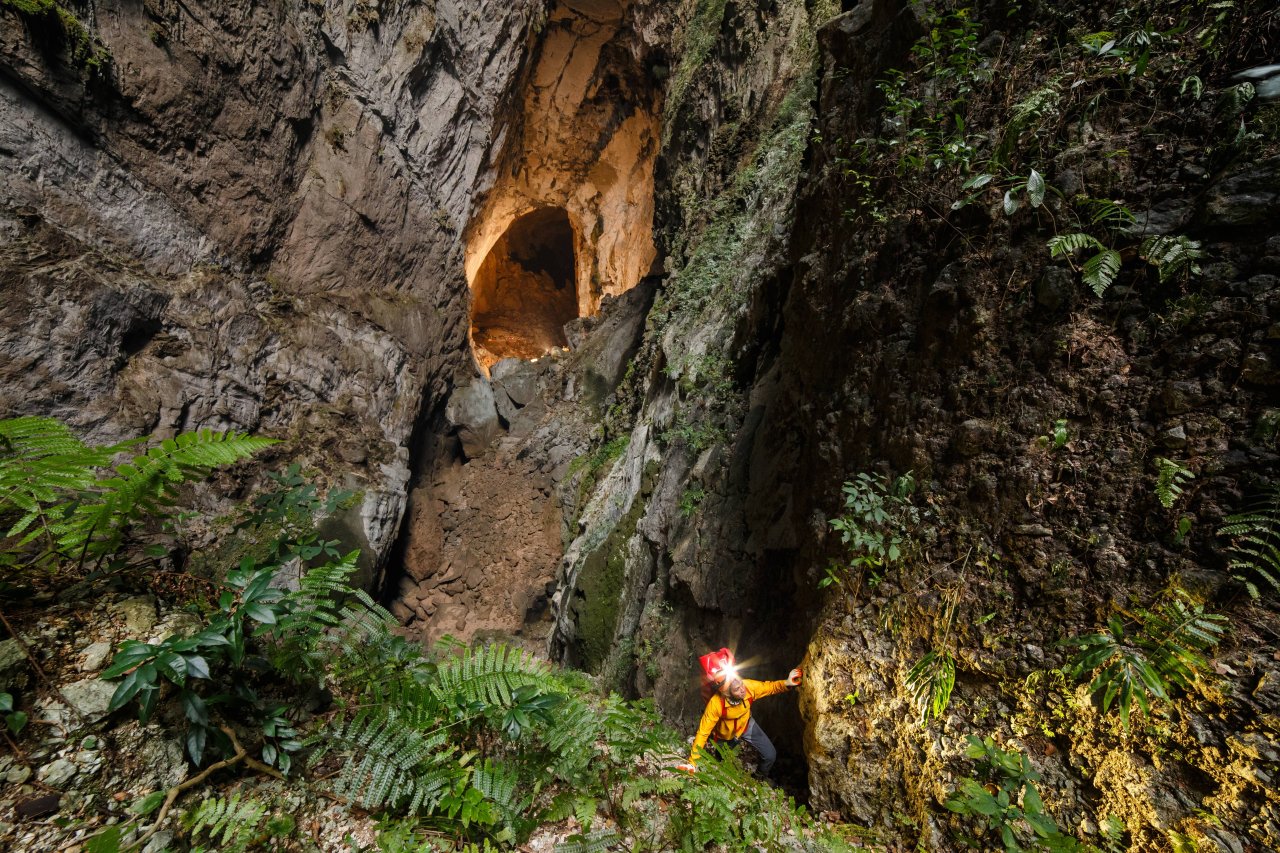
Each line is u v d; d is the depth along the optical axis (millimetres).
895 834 2682
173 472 2066
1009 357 2764
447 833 1812
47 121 6531
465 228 15180
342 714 1978
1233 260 2141
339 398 10594
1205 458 2086
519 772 2129
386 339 11828
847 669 3094
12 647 1638
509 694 2201
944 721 2619
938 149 3252
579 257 22406
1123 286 2422
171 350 7883
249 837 1536
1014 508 2605
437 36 12383
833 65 5043
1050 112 2715
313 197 10477
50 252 6535
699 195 12898
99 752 1566
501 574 12844
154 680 1505
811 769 3064
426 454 14430
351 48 10680
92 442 6723
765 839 2268
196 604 2250
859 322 3740
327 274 11133
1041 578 2449
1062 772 2244
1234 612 1930
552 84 17859
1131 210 2426
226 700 1787
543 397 15914
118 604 1947
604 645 7316
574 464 13672
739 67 12289
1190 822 1899
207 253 8742
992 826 2205
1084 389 2479
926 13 3488
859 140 3744
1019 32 3006
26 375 6191
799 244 5426
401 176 12375
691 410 7555
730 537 5336
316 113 10336
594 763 2357
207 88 8180
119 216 7418
